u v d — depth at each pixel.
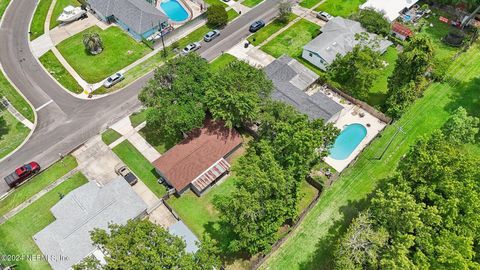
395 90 71.62
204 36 93.06
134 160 68.69
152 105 67.06
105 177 66.19
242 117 66.06
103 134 73.00
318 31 94.38
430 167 52.31
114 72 85.56
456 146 63.88
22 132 73.88
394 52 88.75
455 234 47.00
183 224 57.84
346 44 85.50
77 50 90.50
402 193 49.28
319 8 101.44
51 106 78.44
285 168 55.97
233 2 104.81
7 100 79.50
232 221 49.78
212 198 63.16
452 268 43.97
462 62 85.69
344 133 72.69
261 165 54.66
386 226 49.31
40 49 91.12
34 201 63.16
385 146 69.56
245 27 96.81
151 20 92.88
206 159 65.06
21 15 100.75
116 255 43.31
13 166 68.25
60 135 73.25
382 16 89.44
